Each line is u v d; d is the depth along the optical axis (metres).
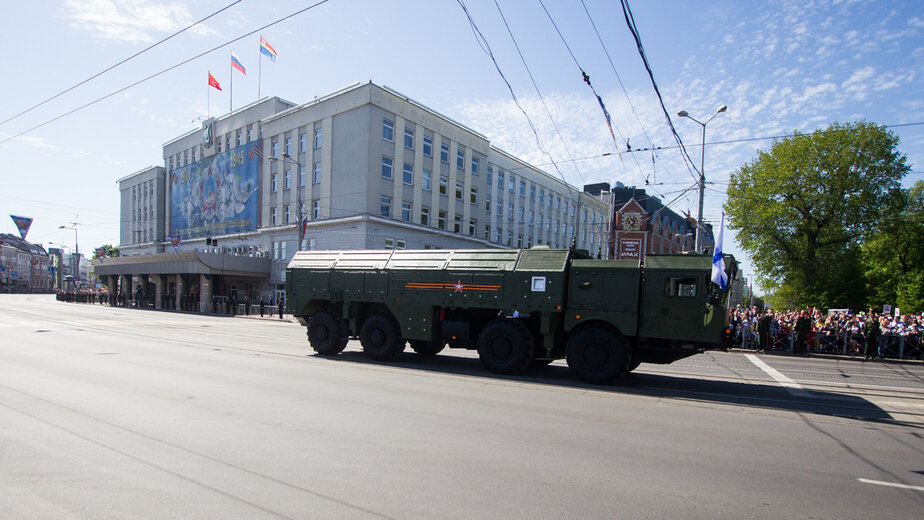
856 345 19.41
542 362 13.59
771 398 9.77
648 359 11.26
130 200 66.94
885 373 14.49
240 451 5.27
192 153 54.72
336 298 13.84
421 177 39.69
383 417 6.85
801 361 17.42
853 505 4.40
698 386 11.00
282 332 22.25
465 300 12.05
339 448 5.46
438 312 12.73
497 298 11.71
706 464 5.38
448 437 6.02
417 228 38.53
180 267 41.72
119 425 6.14
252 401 7.56
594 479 4.79
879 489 4.82
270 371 10.48
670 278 10.54
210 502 4.01
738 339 21.03
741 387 11.05
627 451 5.73
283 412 6.94
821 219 32.94
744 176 36.19
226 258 40.03
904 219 34.03
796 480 4.99
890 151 31.69
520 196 51.38
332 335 13.72
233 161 47.41
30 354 12.31
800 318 20.05
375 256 13.73
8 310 34.62
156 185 60.78
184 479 4.49
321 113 38.62
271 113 44.41
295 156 40.91
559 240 57.28
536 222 53.69
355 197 35.78
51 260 121.31
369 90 35.47
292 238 40.81
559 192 57.53
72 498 4.04
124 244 67.75
